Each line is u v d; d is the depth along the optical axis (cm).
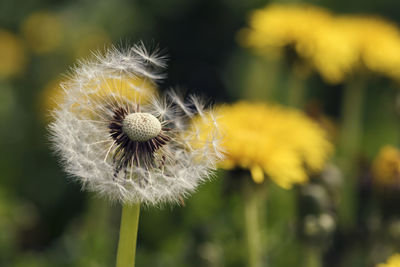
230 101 98
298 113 57
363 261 59
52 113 45
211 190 62
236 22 104
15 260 67
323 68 61
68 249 66
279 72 81
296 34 62
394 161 55
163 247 64
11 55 106
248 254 52
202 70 103
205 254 55
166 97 46
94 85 45
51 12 111
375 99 84
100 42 103
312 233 53
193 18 105
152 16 105
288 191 62
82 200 84
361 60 63
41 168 88
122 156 44
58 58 107
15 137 92
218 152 45
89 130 45
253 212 52
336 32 62
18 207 79
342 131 68
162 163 44
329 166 55
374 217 57
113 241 67
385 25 68
